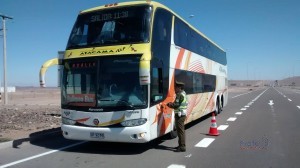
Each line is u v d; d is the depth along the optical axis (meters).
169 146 10.71
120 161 8.79
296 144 10.99
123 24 9.90
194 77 14.68
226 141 11.56
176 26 12.08
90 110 9.44
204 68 16.78
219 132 13.63
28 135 11.99
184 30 13.14
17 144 10.91
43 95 59.03
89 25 10.33
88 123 9.46
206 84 17.28
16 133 12.64
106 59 9.55
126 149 10.30
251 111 23.62
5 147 10.48
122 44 9.59
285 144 10.99
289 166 8.20
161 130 10.33
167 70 10.88
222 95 22.86
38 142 11.52
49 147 10.67
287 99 40.44
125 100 9.20
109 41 9.77
